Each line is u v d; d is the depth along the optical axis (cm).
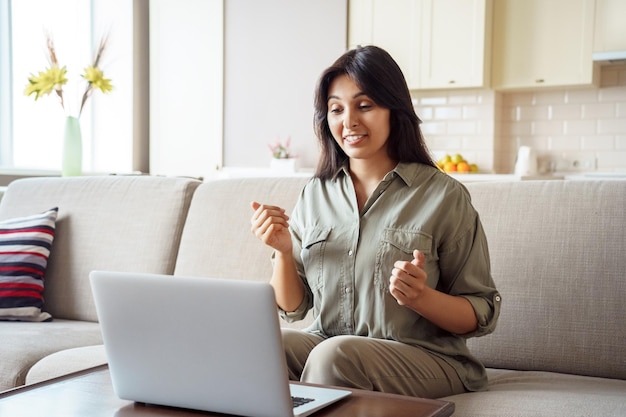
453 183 162
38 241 248
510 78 540
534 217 183
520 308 177
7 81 508
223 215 224
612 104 532
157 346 113
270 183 223
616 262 171
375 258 157
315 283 165
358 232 161
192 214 233
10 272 240
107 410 115
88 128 623
